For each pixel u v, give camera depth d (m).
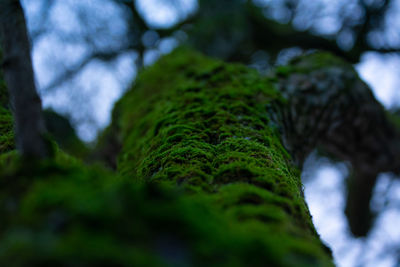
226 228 0.81
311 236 1.09
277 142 1.88
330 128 2.82
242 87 2.38
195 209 0.78
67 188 0.76
